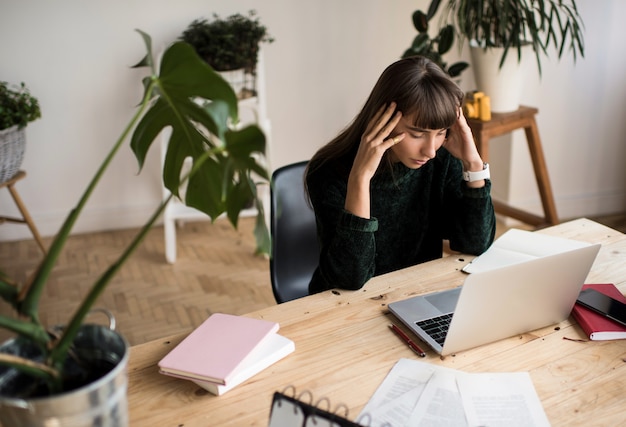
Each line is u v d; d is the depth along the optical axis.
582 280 1.40
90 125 3.65
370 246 1.60
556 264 1.32
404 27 3.83
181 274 3.32
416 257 2.01
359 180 1.61
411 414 1.15
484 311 1.30
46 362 0.89
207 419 1.16
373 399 1.20
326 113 3.92
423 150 1.66
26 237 3.74
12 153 3.01
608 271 1.67
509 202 3.87
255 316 1.48
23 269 3.37
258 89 3.40
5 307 3.02
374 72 3.89
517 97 3.20
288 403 0.98
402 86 1.59
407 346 1.36
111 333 0.93
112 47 3.54
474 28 3.06
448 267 1.71
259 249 0.99
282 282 1.93
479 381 1.25
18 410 0.82
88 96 3.60
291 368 1.30
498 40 3.08
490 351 1.35
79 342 0.95
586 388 1.23
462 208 1.83
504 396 1.20
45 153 3.64
